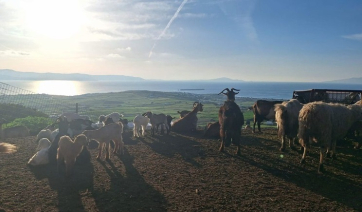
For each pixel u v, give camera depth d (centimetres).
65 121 346
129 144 362
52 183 216
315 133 252
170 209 173
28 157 291
